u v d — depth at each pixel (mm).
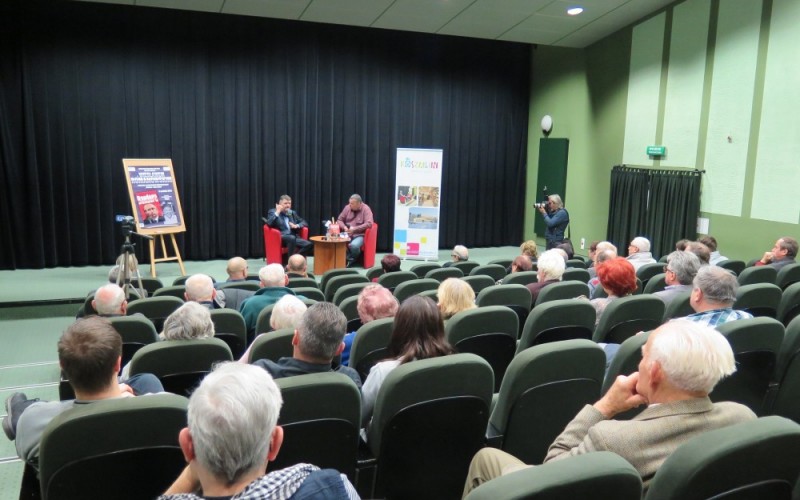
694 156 7492
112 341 1691
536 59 10781
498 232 11227
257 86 9164
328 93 9578
